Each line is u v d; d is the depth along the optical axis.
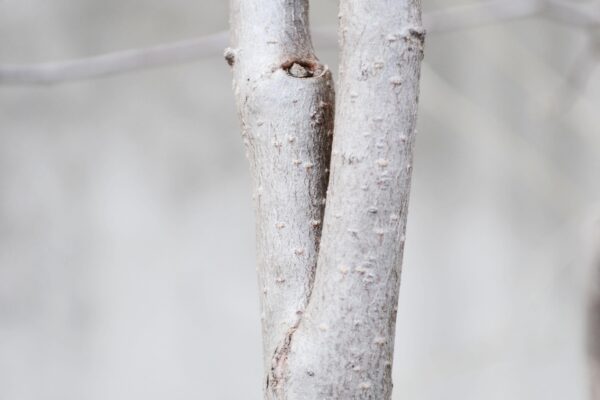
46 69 2.20
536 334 3.24
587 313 1.42
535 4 2.38
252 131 0.98
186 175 4.64
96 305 4.54
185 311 4.65
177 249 4.63
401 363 4.98
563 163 4.64
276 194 0.98
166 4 4.50
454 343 4.98
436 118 4.95
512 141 4.45
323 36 2.43
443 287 5.03
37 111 4.44
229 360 4.70
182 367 4.64
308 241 0.97
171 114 4.61
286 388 0.95
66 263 4.48
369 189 0.94
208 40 2.29
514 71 4.32
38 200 4.45
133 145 4.57
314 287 0.95
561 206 4.29
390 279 0.94
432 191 4.99
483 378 4.52
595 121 3.23
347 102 0.94
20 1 4.36
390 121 0.94
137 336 4.58
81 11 4.43
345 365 0.94
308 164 0.98
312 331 0.95
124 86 4.54
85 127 4.50
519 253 4.94
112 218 4.54
